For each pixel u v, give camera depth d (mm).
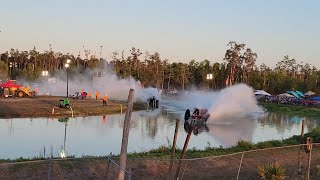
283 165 20078
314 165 20391
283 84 117125
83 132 32250
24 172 16453
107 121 40281
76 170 17156
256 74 131125
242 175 18047
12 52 158625
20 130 32188
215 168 19047
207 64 140500
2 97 61562
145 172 17703
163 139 30031
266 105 79312
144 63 138875
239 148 24609
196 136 33062
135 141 28750
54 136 29766
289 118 55406
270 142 27219
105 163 18312
